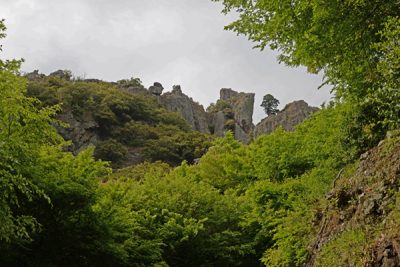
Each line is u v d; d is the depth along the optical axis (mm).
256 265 20047
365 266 6531
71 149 77438
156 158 82250
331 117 16719
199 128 115000
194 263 19078
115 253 12867
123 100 97938
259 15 10406
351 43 8945
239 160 25484
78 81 108688
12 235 9555
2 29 8516
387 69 7090
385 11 8406
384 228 6836
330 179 12953
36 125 9195
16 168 8883
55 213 11797
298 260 10414
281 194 16641
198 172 28016
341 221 8938
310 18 9281
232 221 20391
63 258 12453
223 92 137125
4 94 8445
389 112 8344
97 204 13203
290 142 20484
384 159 8578
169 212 18891
